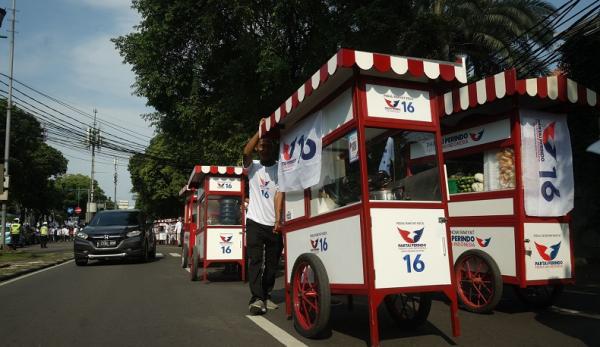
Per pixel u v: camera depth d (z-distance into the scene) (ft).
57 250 92.38
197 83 59.00
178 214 149.18
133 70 61.67
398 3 53.67
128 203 222.89
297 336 16.90
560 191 21.07
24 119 142.72
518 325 18.30
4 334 17.74
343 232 15.58
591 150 13.08
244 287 30.32
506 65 61.05
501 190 21.09
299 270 17.72
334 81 15.65
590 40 38.04
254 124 55.88
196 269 33.91
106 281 33.99
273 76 51.37
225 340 16.47
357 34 52.34
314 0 52.70
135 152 87.92
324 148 17.24
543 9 62.90
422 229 15.01
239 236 33.45
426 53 52.70
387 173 15.66
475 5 64.03
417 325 17.39
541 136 21.01
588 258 44.01
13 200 166.81
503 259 20.84
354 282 14.90
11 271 40.45
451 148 23.90
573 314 20.45
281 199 20.52
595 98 20.59
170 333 17.60
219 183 33.71
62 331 18.13
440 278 15.07
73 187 324.60
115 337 17.12
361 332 17.31
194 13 56.08
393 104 15.43
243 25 54.75
